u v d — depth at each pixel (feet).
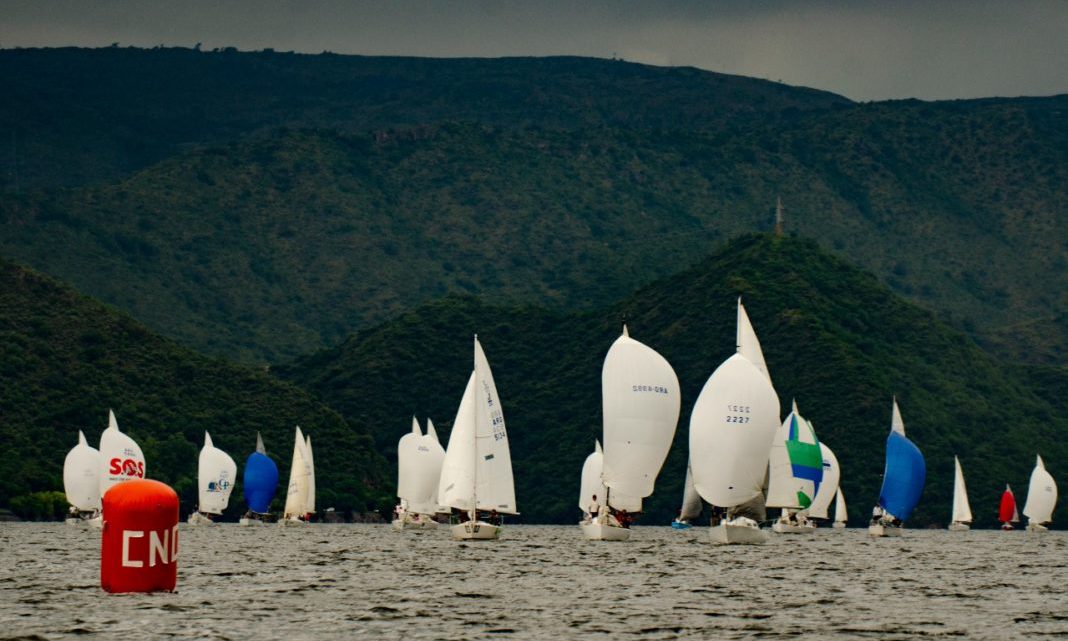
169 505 544.62
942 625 518.37
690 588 654.94
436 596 608.19
